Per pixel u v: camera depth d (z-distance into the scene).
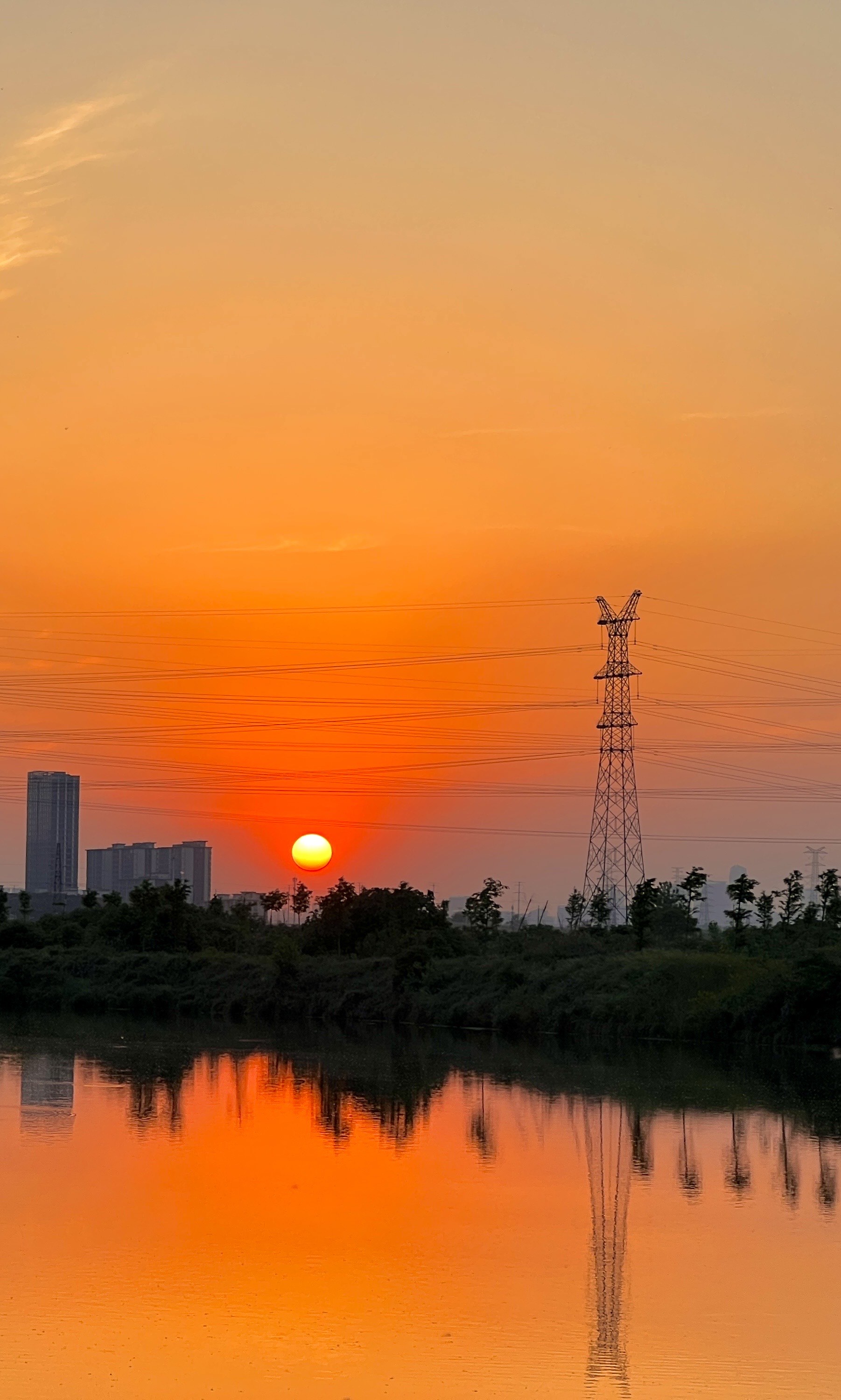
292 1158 46.19
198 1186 41.38
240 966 114.25
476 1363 26.45
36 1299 29.83
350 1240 35.25
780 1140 50.25
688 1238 36.16
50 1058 74.50
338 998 105.38
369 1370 25.92
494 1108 57.44
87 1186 41.12
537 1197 40.78
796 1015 78.56
